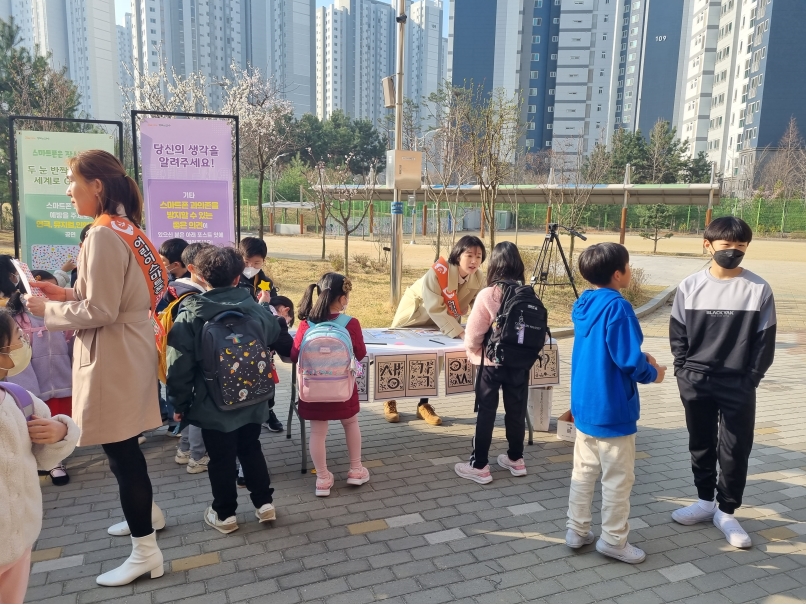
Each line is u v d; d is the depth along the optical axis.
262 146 19.11
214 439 3.06
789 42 57.41
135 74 21.80
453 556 3.05
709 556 3.09
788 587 2.83
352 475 3.79
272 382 3.10
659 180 48.00
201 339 2.92
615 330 2.79
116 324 2.56
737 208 40.19
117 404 2.55
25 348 1.90
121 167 2.67
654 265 19.70
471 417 5.24
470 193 23.39
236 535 3.22
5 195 18.80
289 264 16.41
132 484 2.69
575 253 19.27
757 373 3.07
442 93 31.95
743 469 3.21
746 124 62.59
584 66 83.75
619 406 2.85
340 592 2.73
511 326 3.65
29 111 17.03
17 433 1.77
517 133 20.23
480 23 80.62
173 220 6.09
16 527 1.76
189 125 6.00
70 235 5.94
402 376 4.36
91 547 3.10
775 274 16.84
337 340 3.51
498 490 3.83
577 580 2.86
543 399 4.86
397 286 10.16
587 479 3.03
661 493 3.82
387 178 10.23
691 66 76.38
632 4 83.38
